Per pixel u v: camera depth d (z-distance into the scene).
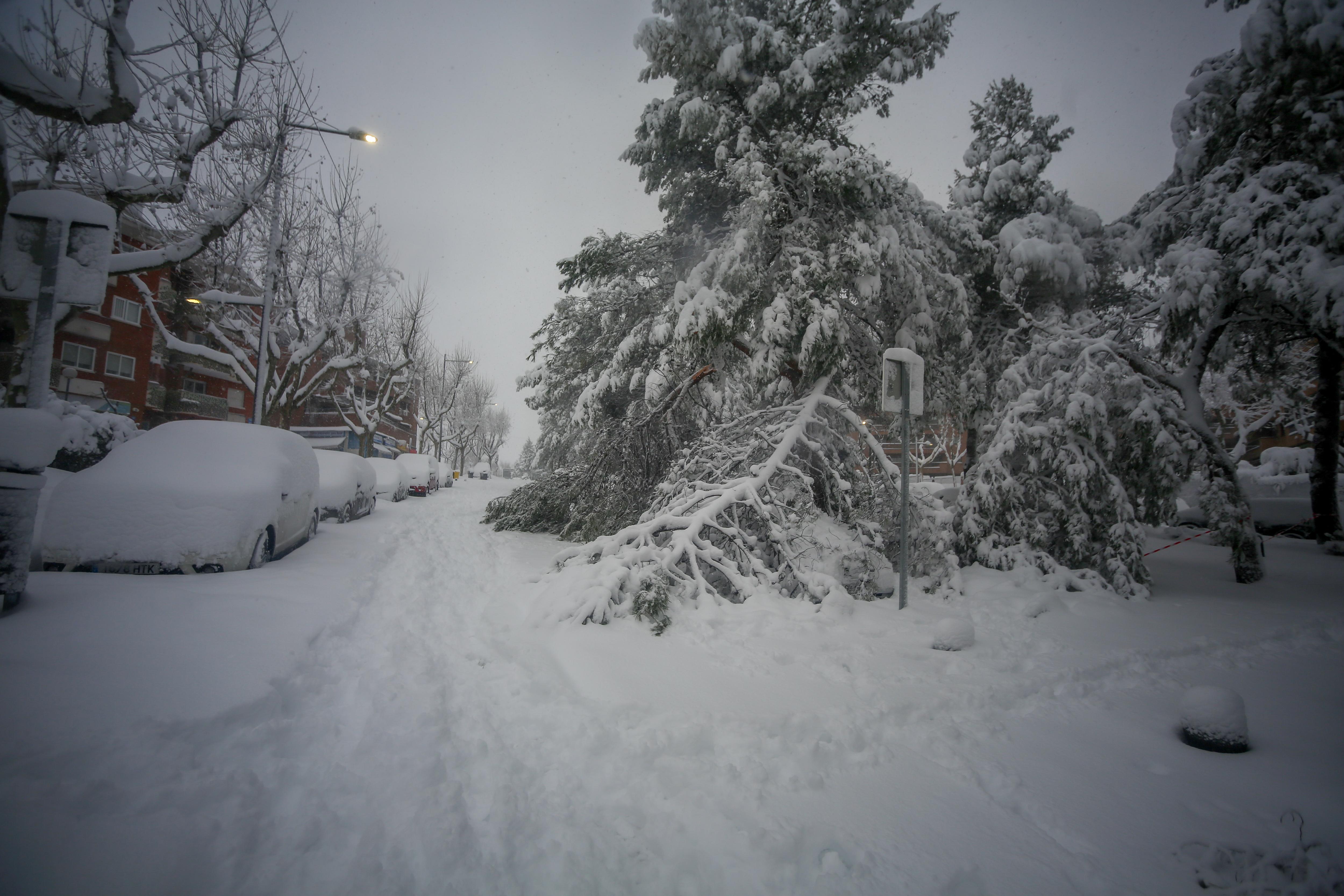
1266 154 10.14
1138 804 3.18
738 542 7.80
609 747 3.57
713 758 3.49
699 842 2.70
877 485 8.89
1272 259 8.73
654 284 12.89
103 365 30.83
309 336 20.41
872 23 10.02
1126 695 4.86
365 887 2.27
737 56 10.05
